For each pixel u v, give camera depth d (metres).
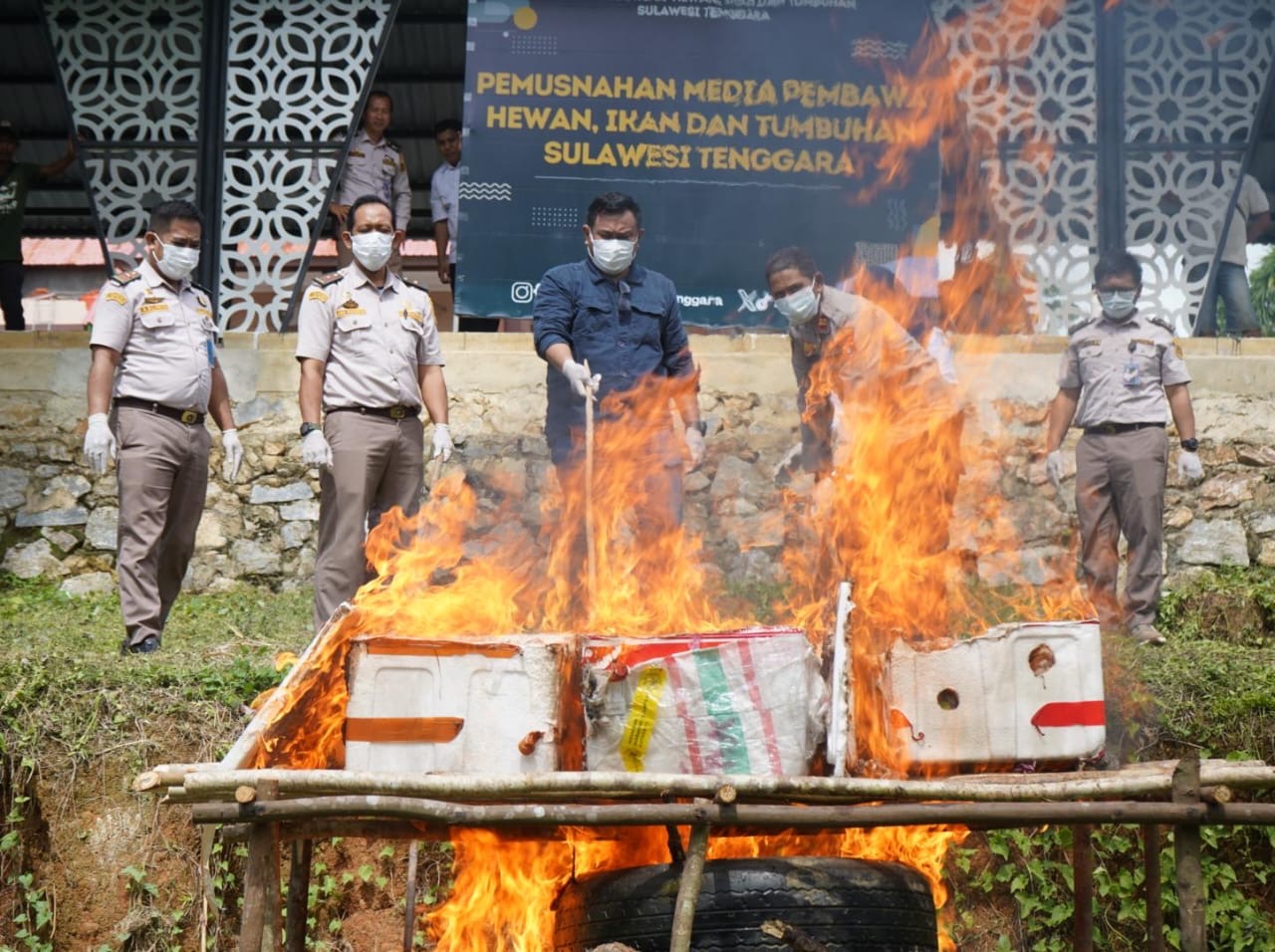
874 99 9.80
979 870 6.37
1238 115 10.07
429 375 7.34
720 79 9.77
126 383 7.30
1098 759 4.48
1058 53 10.09
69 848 6.43
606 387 6.94
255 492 9.41
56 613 8.44
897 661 4.52
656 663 4.29
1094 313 10.00
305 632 7.96
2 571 9.23
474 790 3.95
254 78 10.22
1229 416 9.34
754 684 4.29
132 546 7.28
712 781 3.98
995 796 4.05
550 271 7.04
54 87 13.39
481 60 9.74
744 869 4.37
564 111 9.72
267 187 10.12
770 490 9.22
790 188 9.73
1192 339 9.48
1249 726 6.59
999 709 4.47
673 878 4.38
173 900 6.40
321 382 7.04
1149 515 7.84
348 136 10.20
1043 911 6.33
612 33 9.77
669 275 9.65
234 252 10.11
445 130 11.12
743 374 9.38
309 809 3.88
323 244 15.41
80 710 6.63
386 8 10.37
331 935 6.36
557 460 7.03
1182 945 4.11
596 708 4.26
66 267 16.95
